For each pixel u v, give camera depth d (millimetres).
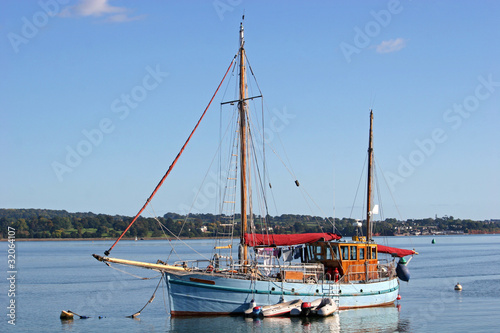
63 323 53094
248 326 47375
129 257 163500
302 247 57875
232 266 51688
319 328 47719
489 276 102000
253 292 49969
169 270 49344
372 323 50500
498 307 61469
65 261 154000
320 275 55000
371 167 66250
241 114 55719
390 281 59469
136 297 73188
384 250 62406
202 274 49500
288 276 51844
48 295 75250
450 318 54312
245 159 55375
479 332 48000
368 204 65625
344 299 54625
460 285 81125
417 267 127875
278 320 49656
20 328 51000
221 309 49906
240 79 55938
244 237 53062
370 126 66375
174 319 49625
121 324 51969
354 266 56469
